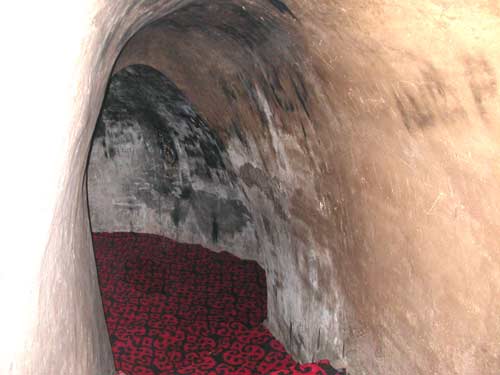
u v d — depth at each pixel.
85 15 1.74
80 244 3.13
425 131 2.60
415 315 3.06
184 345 5.50
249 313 6.04
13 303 1.47
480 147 2.30
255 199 5.49
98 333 3.61
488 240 2.42
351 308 3.87
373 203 3.33
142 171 7.77
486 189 2.36
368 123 3.07
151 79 5.95
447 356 2.82
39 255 1.75
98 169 7.90
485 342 2.53
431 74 2.37
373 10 2.39
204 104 5.48
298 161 4.22
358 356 3.80
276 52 3.66
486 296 2.49
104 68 2.76
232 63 4.44
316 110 3.60
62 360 2.26
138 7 2.91
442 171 2.61
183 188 7.45
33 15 1.34
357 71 2.90
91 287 3.58
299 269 4.78
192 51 4.81
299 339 4.91
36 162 1.52
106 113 7.41
